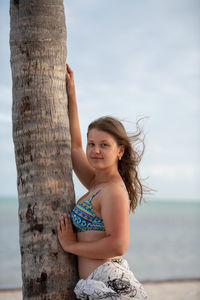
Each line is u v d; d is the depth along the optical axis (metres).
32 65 2.70
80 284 2.53
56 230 2.61
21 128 2.68
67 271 2.61
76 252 2.51
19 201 2.69
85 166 3.13
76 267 2.70
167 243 25.44
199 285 10.06
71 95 3.13
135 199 3.01
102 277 2.48
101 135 2.68
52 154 2.68
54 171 2.67
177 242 26.12
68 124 2.86
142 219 47.44
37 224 2.58
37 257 2.56
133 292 2.49
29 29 2.71
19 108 2.70
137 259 18.28
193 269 15.02
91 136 2.71
